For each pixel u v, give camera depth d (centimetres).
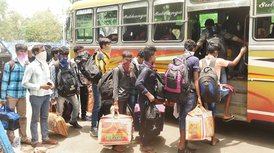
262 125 812
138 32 869
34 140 645
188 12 755
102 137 607
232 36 754
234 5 674
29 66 616
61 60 728
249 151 638
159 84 613
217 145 670
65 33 1181
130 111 687
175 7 777
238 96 695
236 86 705
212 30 775
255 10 646
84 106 845
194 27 791
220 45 726
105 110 685
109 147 664
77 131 763
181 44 766
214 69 639
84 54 812
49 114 721
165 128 790
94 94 716
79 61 809
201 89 609
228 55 770
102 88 661
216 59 677
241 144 677
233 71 736
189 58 604
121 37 916
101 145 673
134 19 876
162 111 655
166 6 795
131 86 678
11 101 634
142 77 608
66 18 1163
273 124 821
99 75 692
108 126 607
